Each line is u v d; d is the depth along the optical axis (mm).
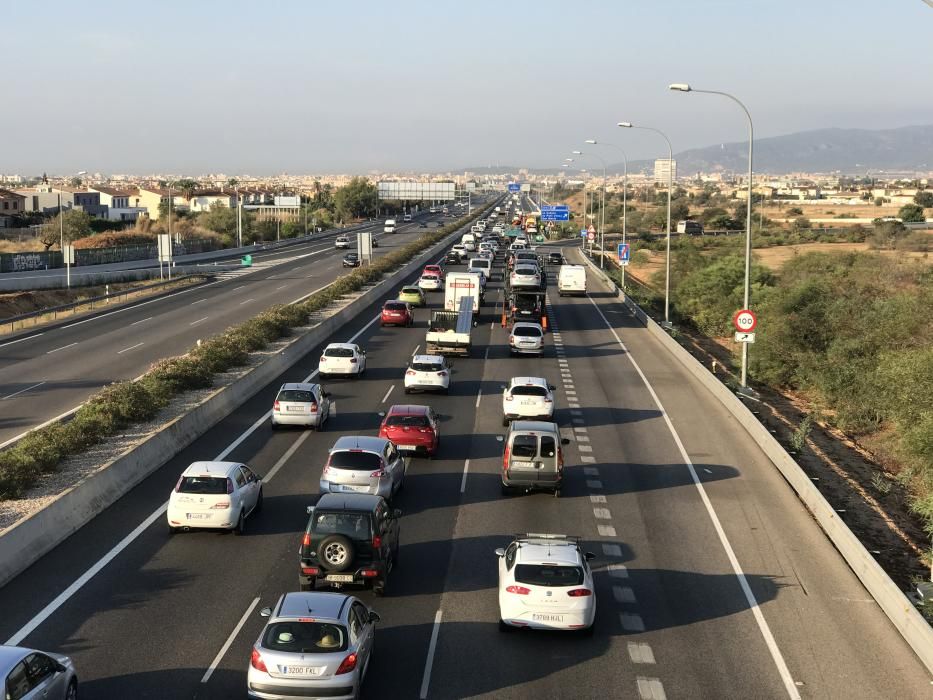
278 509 24609
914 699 15359
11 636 16688
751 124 41344
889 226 147500
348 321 63781
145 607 18094
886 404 35250
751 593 19859
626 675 15844
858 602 19547
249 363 44219
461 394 40688
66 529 22297
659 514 25047
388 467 25016
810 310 52000
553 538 18672
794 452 33812
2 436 32094
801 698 15242
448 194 191000
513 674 15727
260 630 17109
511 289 63094
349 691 13711
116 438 29375
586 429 34719
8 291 79312
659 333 57594
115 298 76875
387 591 19328
